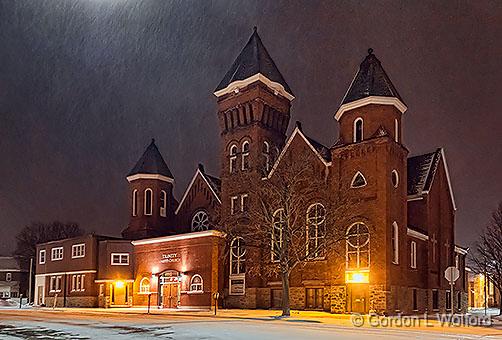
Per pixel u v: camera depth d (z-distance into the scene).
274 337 23.55
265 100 57.12
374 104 47.03
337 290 44.88
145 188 67.62
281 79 59.47
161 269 58.03
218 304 53.47
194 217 65.81
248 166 55.41
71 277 66.06
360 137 47.34
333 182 46.78
